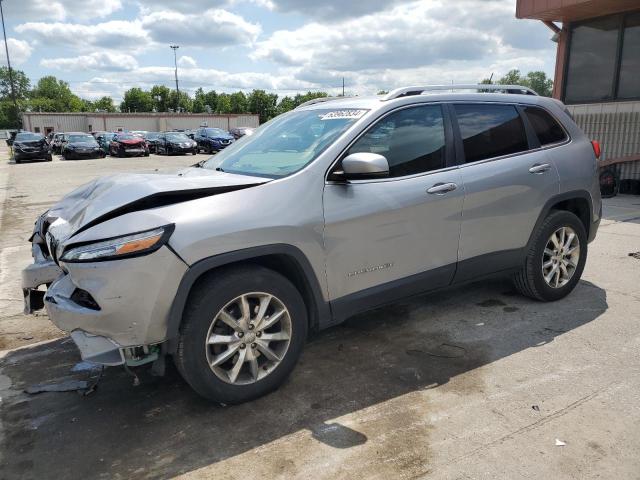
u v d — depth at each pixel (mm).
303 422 2947
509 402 3076
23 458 2721
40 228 3709
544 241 4383
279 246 3021
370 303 3518
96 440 2854
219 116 60719
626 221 8141
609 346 3766
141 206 2920
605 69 11391
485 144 4039
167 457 2689
